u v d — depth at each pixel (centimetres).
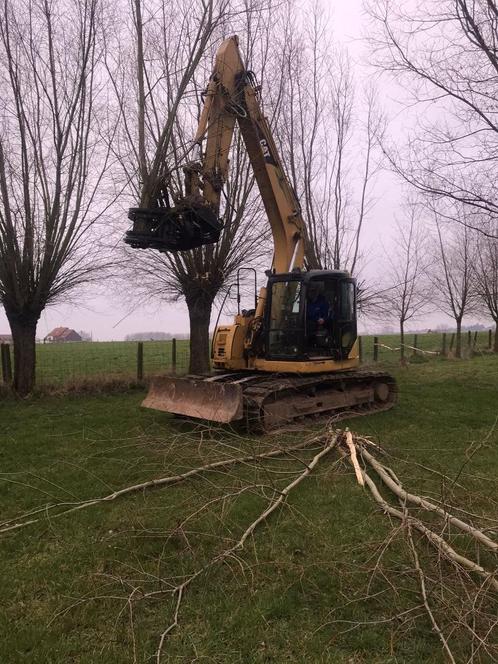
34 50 1082
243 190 1270
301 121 1358
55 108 1102
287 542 435
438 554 364
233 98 838
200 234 784
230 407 763
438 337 3522
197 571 387
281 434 748
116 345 3347
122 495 541
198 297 1339
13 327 1162
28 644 316
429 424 875
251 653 304
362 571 371
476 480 580
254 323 908
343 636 319
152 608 349
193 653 304
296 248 941
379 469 554
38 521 482
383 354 2338
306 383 847
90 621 336
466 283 2111
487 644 287
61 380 1289
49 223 1118
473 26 934
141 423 888
